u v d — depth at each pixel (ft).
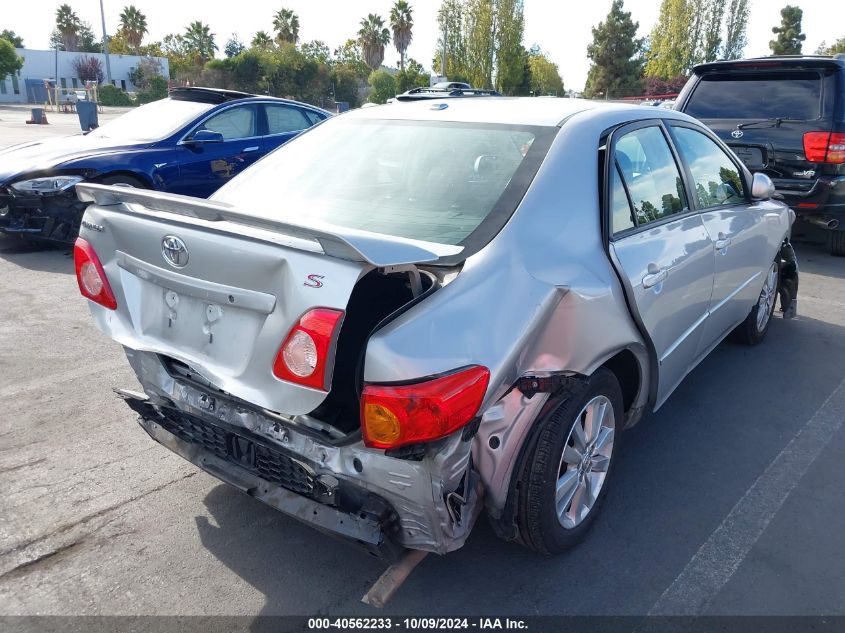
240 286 7.16
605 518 10.07
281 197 9.94
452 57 186.29
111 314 8.73
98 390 13.91
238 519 9.89
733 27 192.95
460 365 6.71
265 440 7.79
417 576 8.80
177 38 242.99
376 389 6.55
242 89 170.81
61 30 243.60
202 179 26.50
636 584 8.74
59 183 22.93
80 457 11.38
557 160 9.03
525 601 8.42
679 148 11.75
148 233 7.96
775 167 24.48
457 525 7.39
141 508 10.07
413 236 8.34
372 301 8.37
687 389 14.52
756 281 14.94
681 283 10.60
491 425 7.55
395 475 6.97
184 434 8.89
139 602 8.29
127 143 25.17
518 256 7.88
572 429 8.48
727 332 14.49
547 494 8.16
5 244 26.02
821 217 24.04
